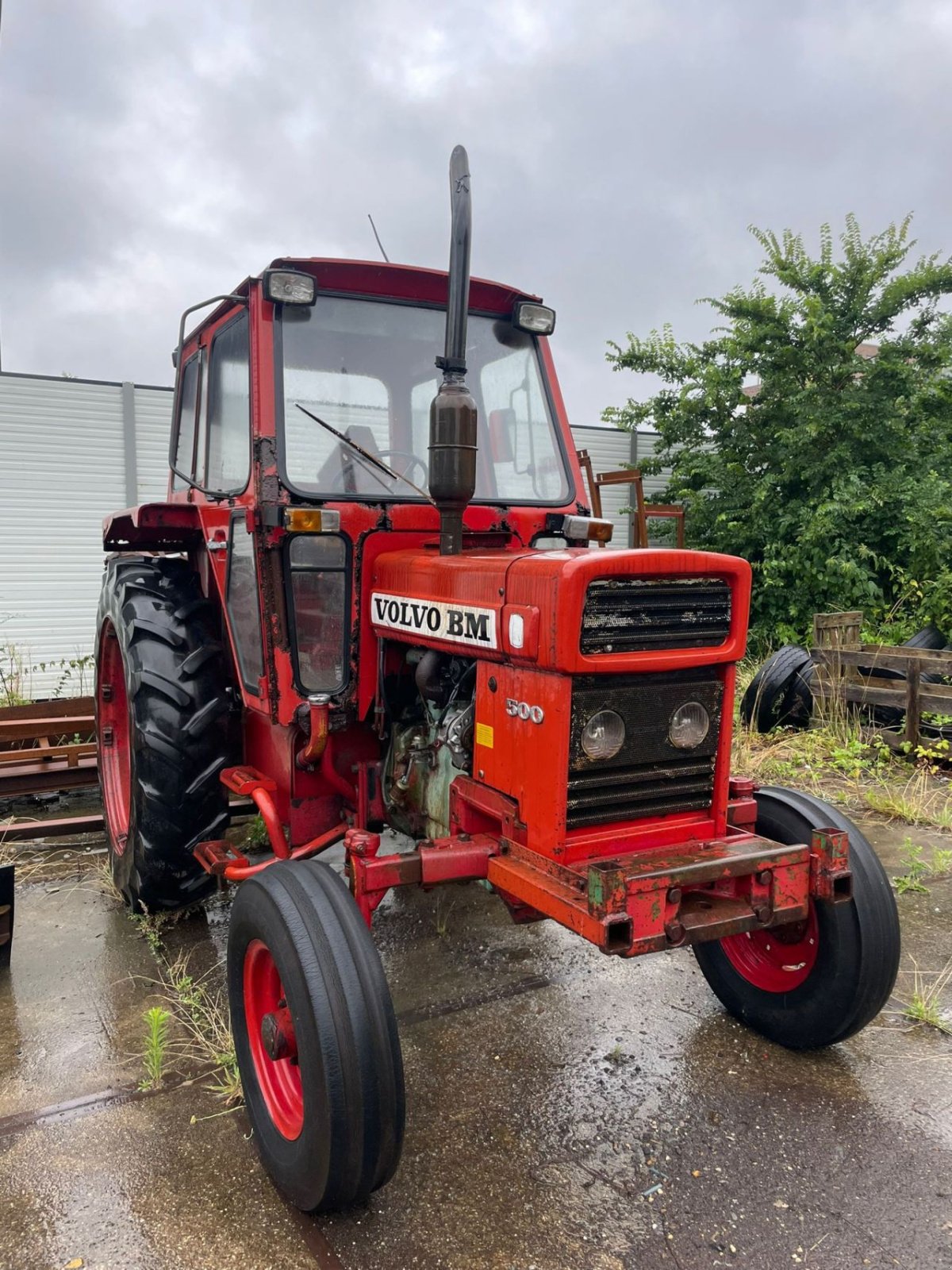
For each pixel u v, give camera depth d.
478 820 2.61
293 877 2.28
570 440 3.48
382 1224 2.12
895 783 5.55
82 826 4.65
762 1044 2.88
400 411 3.21
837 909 2.64
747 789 2.74
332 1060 1.98
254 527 2.92
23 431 9.27
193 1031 2.93
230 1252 2.04
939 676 6.51
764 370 10.69
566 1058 2.78
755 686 6.68
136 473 9.79
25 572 9.44
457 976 3.29
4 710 5.20
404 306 3.22
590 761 2.24
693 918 2.18
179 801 3.46
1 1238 2.06
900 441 9.71
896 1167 2.30
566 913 2.09
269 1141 2.25
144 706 3.47
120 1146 2.39
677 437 11.19
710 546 10.78
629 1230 2.09
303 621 2.95
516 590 2.26
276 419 2.92
